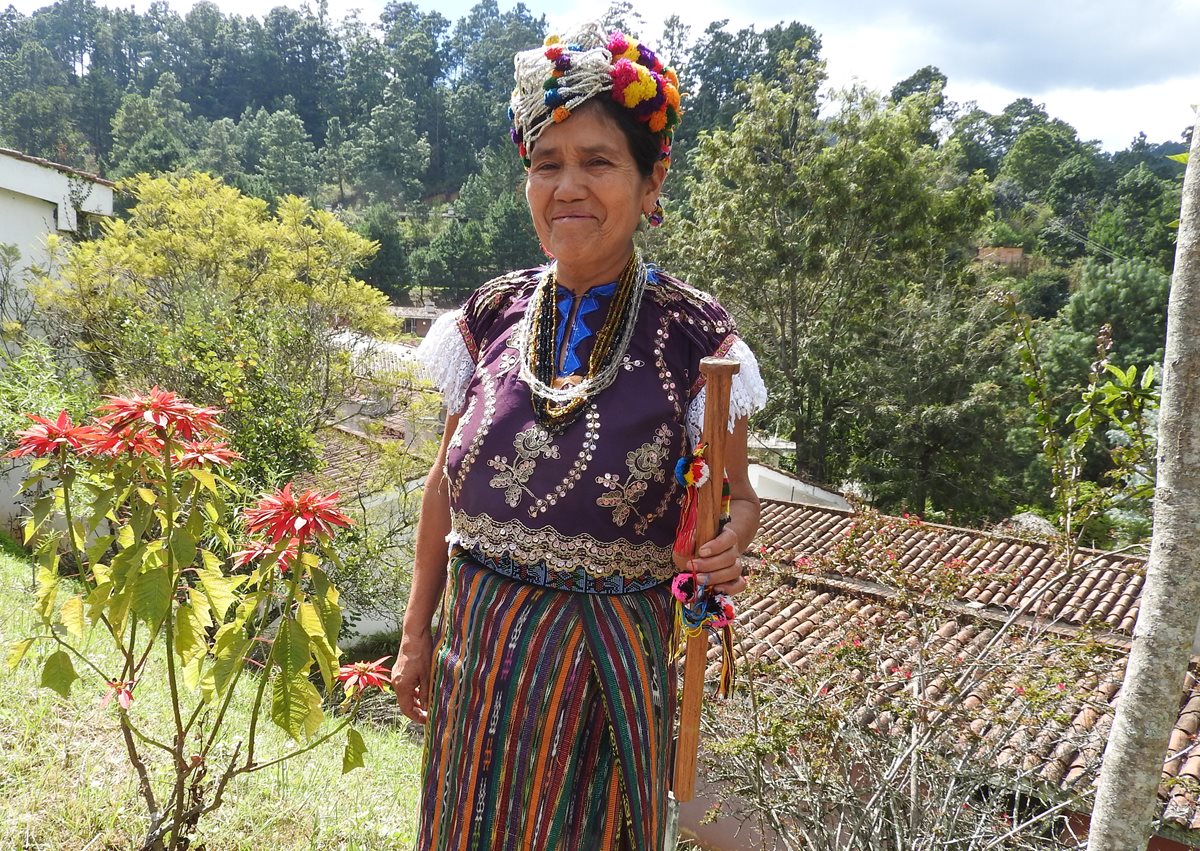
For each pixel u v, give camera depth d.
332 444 13.70
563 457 1.39
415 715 1.75
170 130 74.19
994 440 20.80
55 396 9.49
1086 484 3.60
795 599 7.11
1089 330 27.83
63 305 11.95
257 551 2.15
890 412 20.64
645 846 1.40
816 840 4.90
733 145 21.25
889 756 5.07
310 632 2.16
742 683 5.30
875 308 21.53
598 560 1.41
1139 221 43.56
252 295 13.89
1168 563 1.44
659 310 1.49
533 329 1.52
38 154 72.19
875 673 5.20
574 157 1.43
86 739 3.13
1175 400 1.43
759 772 4.88
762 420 22.28
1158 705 1.46
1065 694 4.81
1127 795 1.49
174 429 2.08
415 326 44.16
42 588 2.21
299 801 3.17
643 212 1.55
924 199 20.89
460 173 80.31
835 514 11.95
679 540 1.38
